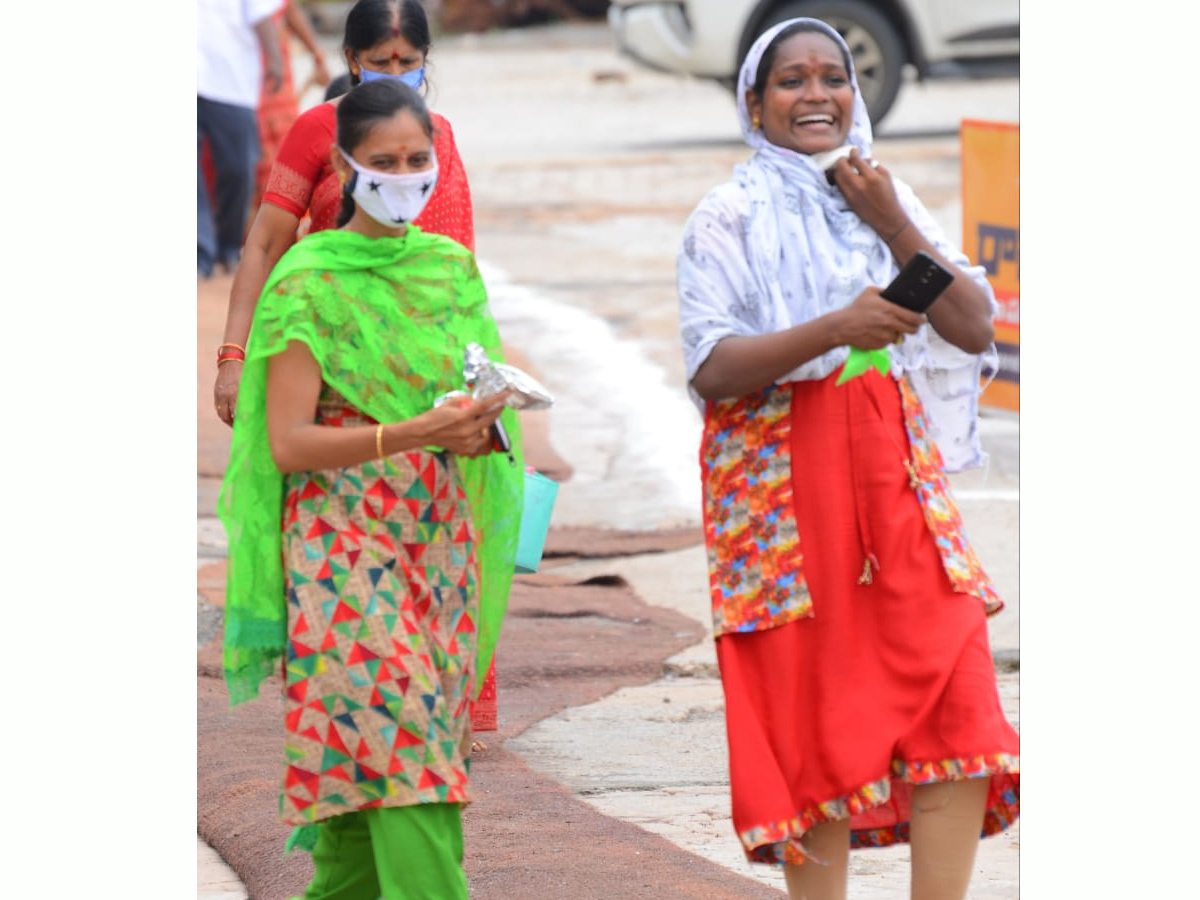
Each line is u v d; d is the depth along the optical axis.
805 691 9.02
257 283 11.20
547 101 50.94
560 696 13.50
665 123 45.50
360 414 8.73
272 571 8.76
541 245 31.77
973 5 36.72
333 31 66.81
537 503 12.23
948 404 9.66
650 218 33.81
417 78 10.89
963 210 21.17
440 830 8.55
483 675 9.59
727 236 9.18
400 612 8.57
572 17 71.31
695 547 17.22
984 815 9.38
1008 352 20.91
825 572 8.98
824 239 9.20
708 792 11.71
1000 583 15.71
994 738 8.81
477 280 9.17
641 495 18.83
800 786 9.01
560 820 10.95
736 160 39.28
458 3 70.88
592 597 15.67
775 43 9.27
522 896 9.70
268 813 11.07
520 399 8.50
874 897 10.19
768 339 8.85
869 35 36.91
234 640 8.80
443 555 8.84
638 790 11.75
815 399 9.05
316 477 8.65
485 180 37.81
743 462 9.16
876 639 9.01
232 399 11.12
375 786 8.45
